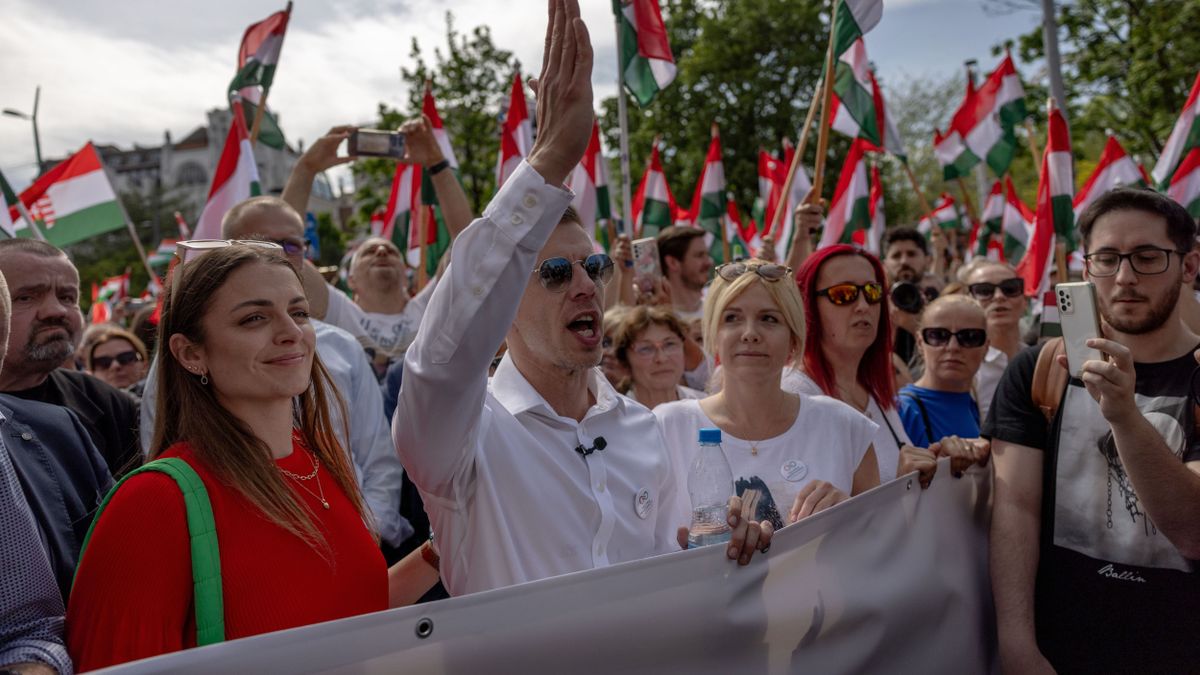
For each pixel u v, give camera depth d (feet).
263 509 5.15
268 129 17.56
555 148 5.64
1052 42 23.11
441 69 57.31
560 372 6.73
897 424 10.54
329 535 5.63
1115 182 21.59
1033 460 8.34
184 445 5.28
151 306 18.40
